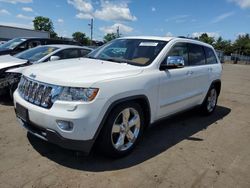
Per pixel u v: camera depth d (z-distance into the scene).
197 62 5.40
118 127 3.56
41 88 3.32
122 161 3.59
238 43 82.56
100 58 4.62
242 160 3.95
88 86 3.13
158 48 4.38
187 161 3.76
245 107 7.77
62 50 7.24
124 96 3.45
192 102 5.27
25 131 4.39
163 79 4.14
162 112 4.32
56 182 3.00
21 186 2.89
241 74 21.34
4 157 3.49
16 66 6.23
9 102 6.12
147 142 4.33
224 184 3.24
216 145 4.46
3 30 32.03
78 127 3.07
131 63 4.14
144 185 3.07
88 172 3.24
